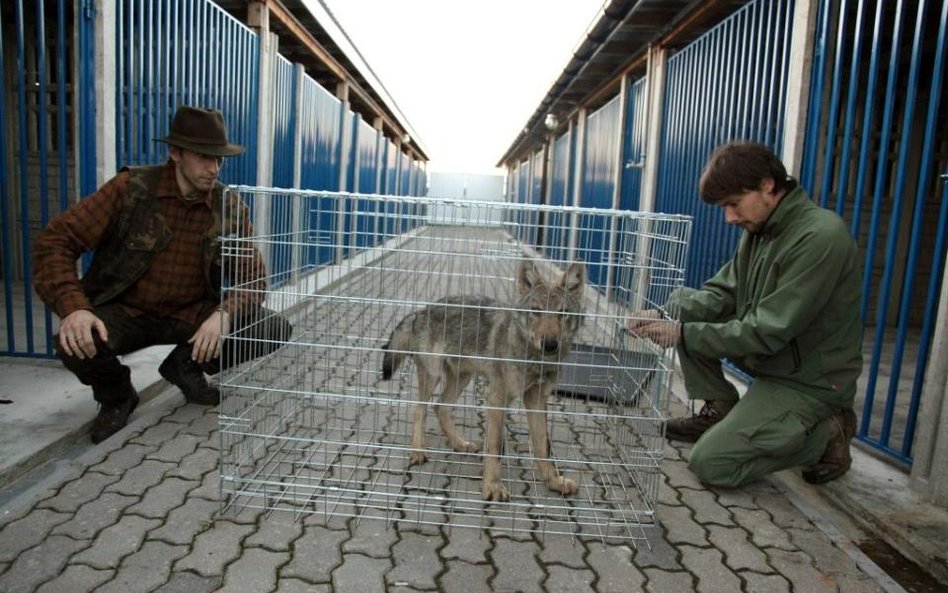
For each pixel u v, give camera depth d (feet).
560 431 13.78
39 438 11.30
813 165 15.02
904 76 25.91
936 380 10.46
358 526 9.39
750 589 8.41
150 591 7.64
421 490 10.52
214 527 9.15
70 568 8.02
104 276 12.29
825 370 10.83
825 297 10.36
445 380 12.27
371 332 17.04
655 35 25.93
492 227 10.65
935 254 11.17
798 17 15.24
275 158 27.20
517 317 10.45
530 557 8.87
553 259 11.46
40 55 14.83
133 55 16.33
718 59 20.16
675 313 11.16
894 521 9.86
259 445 11.98
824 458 11.34
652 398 11.01
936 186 27.78
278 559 8.46
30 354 15.83
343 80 39.11
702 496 11.06
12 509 9.34
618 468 11.94
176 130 11.39
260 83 24.75
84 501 9.70
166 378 13.97
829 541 9.74
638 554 9.10
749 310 11.77
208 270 12.80
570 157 47.88
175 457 11.39
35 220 26.50
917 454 10.84
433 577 8.27
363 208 35.68
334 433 12.87
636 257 12.17
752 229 11.48
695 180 21.67
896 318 28.73
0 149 15.03
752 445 10.77
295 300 13.35
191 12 18.86
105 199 11.78
